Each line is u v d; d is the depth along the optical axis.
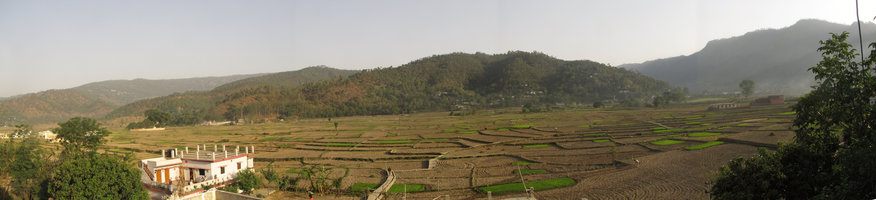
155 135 154.00
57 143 96.12
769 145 66.12
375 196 49.94
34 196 58.22
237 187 52.91
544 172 61.19
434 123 163.38
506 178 57.44
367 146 101.44
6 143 63.56
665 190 45.34
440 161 76.88
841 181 19.48
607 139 91.19
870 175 17.41
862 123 19.69
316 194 53.41
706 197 41.31
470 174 62.28
